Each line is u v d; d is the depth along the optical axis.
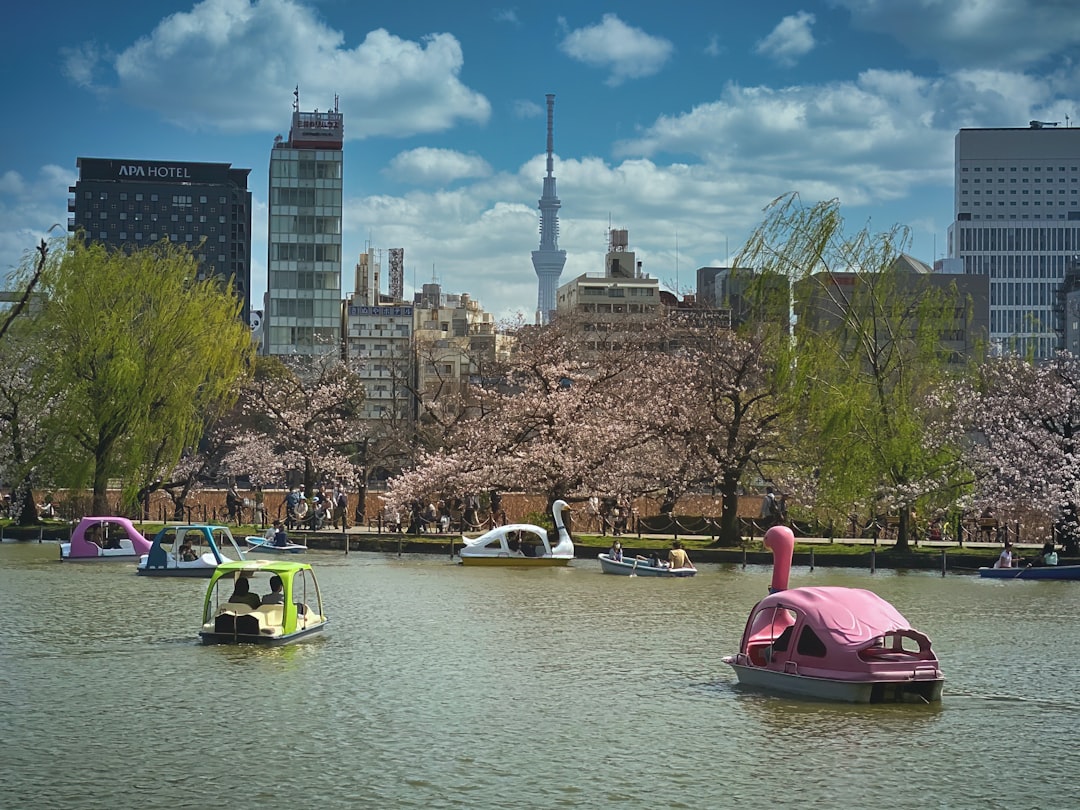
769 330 73.62
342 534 79.75
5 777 25.36
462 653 39.56
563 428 79.62
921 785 25.45
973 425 73.19
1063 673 36.88
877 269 72.19
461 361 183.00
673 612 49.47
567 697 33.06
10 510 95.06
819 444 70.75
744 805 24.11
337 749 27.70
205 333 82.94
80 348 79.19
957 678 36.06
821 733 29.34
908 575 64.31
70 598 52.66
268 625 41.16
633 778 25.75
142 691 33.34
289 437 100.38
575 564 70.38
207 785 24.97
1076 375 73.44
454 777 25.70
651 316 144.25
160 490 101.00
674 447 77.44
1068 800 24.58
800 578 62.56
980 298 170.62
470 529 84.19
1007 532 73.44
